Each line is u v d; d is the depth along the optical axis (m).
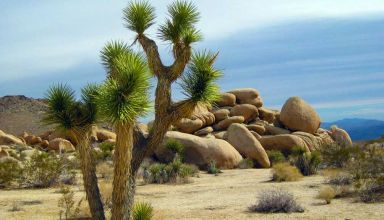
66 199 12.08
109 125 6.67
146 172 21.23
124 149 6.27
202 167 29.00
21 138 54.31
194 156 29.44
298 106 39.28
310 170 21.42
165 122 6.82
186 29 7.05
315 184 16.47
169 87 6.90
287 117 39.16
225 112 40.41
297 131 38.91
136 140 6.83
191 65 6.88
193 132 37.34
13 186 19.86
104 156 29.72
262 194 12.80
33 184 19.64
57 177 20.05
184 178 20.89
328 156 23.84
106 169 23.38
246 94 43.69
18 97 118.31
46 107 6.64
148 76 6.04
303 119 38.75
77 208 11.93
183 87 6.80
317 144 36.72
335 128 41.50
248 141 32.00
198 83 6.77
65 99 6.59
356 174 14.38
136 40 7.26
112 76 6.59
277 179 18.73
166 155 29.30
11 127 98.94
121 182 6.43
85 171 6.78
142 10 7.22
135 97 5.88
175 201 14.61
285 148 34.75
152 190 17.88
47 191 18.12
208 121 38.91
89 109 6.62
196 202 14.16
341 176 16.23
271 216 11.20
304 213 11.37
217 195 15.53
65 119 6.51
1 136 51.25
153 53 7.02
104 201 13.12
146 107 5.96
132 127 6.15
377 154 20.08
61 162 21.28
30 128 98.38
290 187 16.38
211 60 6.94
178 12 7.15
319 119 39.84
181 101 6.86
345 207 11.81
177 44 7.03
